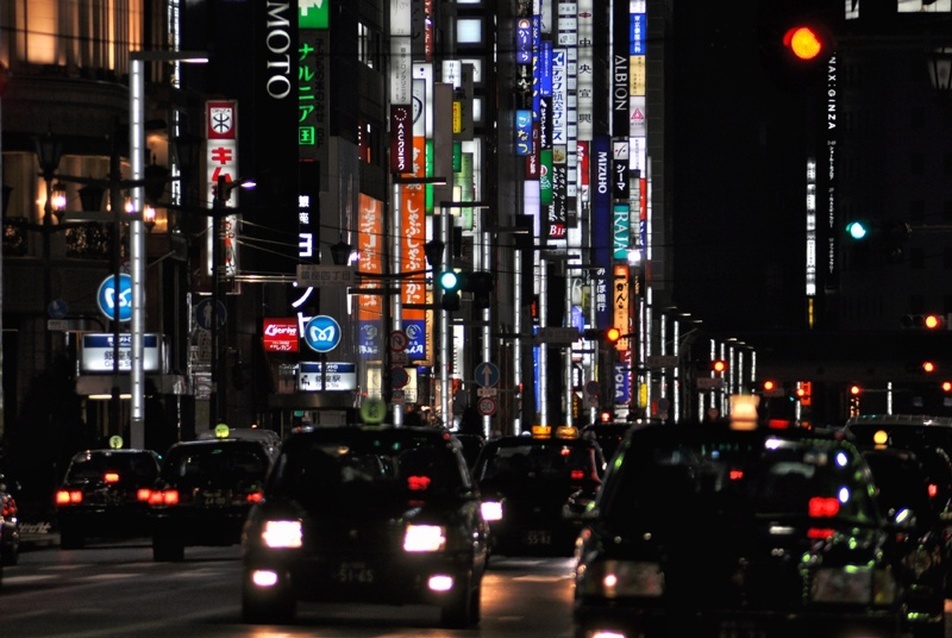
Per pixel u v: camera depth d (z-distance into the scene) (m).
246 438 81.00
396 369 144.25
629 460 31.58
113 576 67.69
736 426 32.00
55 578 66.56
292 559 44.97
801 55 43.81
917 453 53.66
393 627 46.84
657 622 29.16
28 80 145.12
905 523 31.05
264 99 182.88
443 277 130.88
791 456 31.92
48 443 112.31
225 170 162.25
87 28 149.75
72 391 115.94
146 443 132.25
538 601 56.19
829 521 30.59
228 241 160.12
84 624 46.84
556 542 73.69
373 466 49.25
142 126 115.25
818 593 29.41
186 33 176.75
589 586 29.53
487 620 49.31
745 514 30.95
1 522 62.00
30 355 144.88
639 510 30.83
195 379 133.62
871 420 71.88
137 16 155.25
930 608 42.38
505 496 74.12
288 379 178.62
